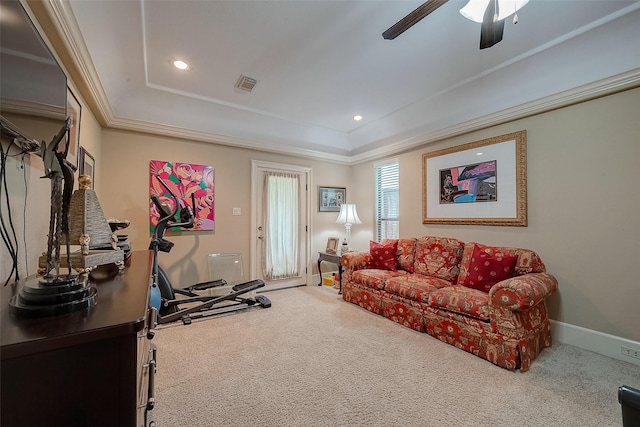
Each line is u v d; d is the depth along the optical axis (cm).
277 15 190
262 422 153
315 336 264
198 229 377
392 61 248
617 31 202
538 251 275
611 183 232
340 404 168
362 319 309
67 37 163
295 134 439
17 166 127
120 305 74
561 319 258
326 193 506
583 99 243
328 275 510
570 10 187
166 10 183
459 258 316
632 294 221
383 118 392
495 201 309
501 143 304
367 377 196
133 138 338
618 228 228
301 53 236
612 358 225
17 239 127
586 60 228
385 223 469
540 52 232
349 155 527
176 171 363
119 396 64
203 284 342
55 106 134
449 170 357
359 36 213
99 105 262
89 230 97
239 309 339
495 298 213
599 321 237
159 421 152
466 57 242
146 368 106
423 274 332
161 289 299
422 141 388
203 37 212
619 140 228
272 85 294
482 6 152
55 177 81
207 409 163
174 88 297
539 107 269
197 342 251
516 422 153
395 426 150
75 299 70
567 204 256
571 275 253
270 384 188
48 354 59
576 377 196
